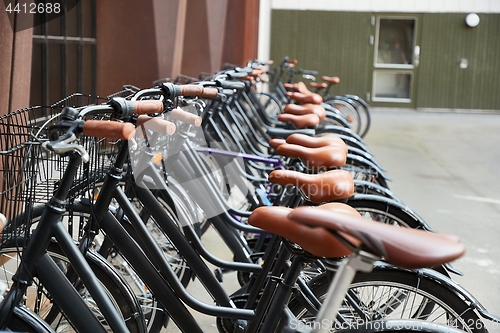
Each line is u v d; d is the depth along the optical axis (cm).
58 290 136
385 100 1164
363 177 320
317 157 198
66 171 132
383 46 1151
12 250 156
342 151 203
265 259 183
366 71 1159
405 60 1151
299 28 1155
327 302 100
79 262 139
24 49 293
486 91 1141
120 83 522
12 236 144
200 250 193
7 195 139
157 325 203
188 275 216
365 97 1166
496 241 375
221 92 237
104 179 164
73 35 495
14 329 133
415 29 1135
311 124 320
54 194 135
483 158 660
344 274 100
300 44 1160
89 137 151
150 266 169
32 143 128
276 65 1170
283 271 159
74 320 137
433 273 165
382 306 169
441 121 988
